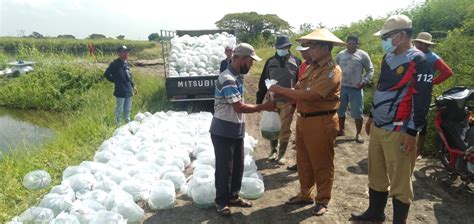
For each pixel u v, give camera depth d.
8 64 19.34
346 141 7.14
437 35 11.86
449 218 4.26
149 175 4.99
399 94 3.44
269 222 4.27
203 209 4.58
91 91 14.84
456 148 4.80
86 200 4.29
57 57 19.58
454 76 6.86
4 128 11.39
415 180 5.29
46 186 5.17
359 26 17.69
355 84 6.71
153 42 45.22
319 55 3.89
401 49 3.44
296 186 5.21
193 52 10.05
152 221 4.33
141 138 6.47
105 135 7.76
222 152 4.27
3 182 5.41
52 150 6.81
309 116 4.06
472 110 5.40
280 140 5.88
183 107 9.95
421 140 5.35
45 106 14.90
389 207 4.50
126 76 8.31
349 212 4.45
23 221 3.93
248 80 15.20
